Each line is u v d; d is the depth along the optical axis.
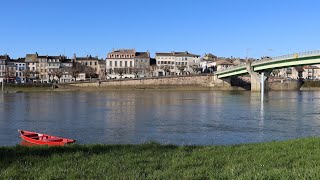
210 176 12.56
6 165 14.99
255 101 98.38
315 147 18.44
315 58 107.50
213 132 43.47
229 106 81.50
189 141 37.03
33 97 117.50
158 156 17.16
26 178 12.92
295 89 182.50
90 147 19.62
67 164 15.08
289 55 118.81
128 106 80.94
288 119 56.53
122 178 12.53
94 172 13.55
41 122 53.25
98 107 78.31
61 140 34.53
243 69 159.12
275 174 12.06
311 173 11.88
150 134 41.94
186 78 185.00
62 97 117.19
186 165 14.83
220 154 17.64
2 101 97.88
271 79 183.12
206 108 76.31
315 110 71.31
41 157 16.59
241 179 11.80
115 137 39.94
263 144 21.53
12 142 36.91
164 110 71.38
